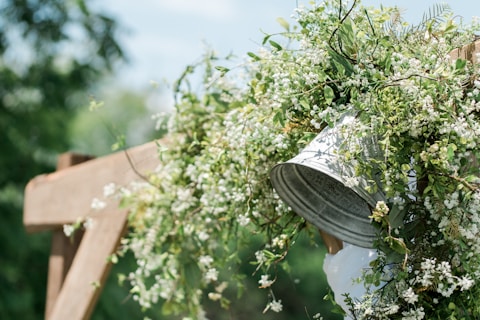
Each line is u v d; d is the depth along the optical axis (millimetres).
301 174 2922
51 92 11703
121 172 4293
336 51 2836
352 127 2648
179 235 3771
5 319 9836
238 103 3463
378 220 2627
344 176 2637
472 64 2742
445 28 2812
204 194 3461
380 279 2744
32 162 11227
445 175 2617
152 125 19719
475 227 2596
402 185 2635
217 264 3701
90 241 4426
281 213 3248
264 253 3236
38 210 4906
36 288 10219
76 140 16703
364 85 2725
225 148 3270
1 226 10234
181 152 3740
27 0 11781
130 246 3986
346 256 3053
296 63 2967
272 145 3109
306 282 10312
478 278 2613
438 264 2572
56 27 11828
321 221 2932
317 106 2924
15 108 11500
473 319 2672
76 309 4418
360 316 2742
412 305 2703
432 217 2637
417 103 2645
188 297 3785
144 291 3822
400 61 2723
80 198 4578
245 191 3293
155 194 3807
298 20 2898
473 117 2627
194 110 3715
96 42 12000
